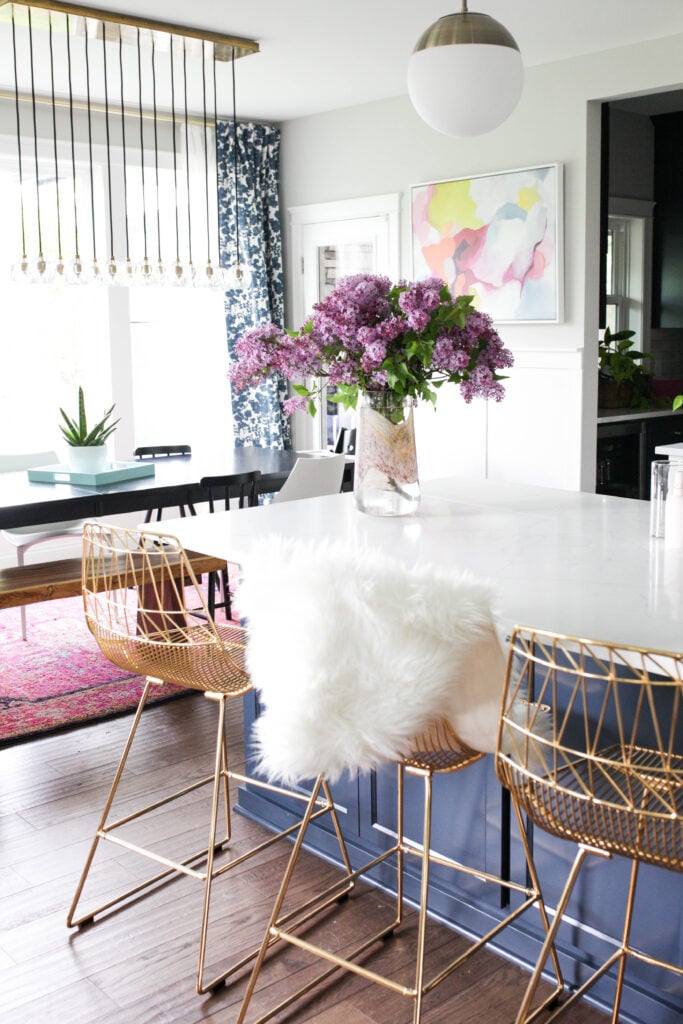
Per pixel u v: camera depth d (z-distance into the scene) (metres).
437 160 6.28
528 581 2.28
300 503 3.37
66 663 4.71
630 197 7.09
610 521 2.96
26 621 5.39
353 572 1.82
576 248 5.66
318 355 2.93
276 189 7.26
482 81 2.74
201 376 7.20
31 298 6.30
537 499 3.35
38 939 2.58
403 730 1.81
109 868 2.91
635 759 2.05
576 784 1.92
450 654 1.81
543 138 5.73
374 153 6.65
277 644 1.87
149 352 6.95
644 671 1.59
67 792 3.41
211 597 4.61
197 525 3.00
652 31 5.04
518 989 2.35
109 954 2.51
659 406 6.78
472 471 6.36
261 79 5.93
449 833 2.57
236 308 7.10
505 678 1.80
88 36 4.89
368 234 6.78
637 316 7.38
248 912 2.68
